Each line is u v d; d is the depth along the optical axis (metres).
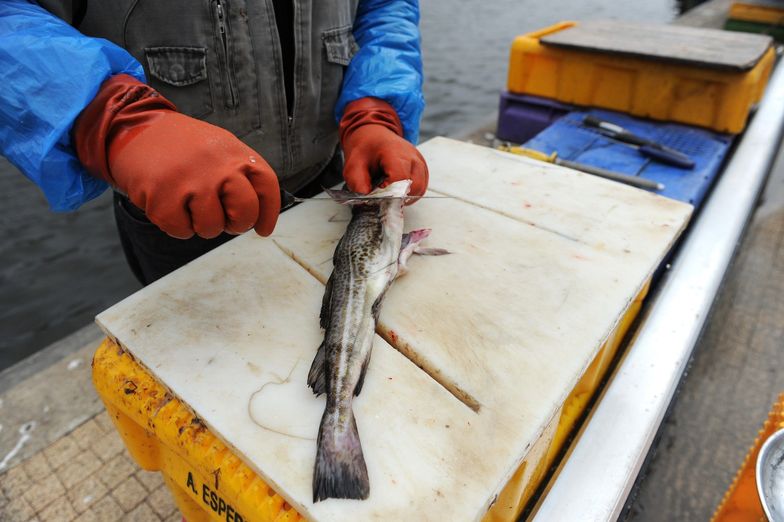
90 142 1.15
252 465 0.99
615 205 1.76
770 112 3.46
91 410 2.55
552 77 3.77
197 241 1.95
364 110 1.81
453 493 0.93
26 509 2.14
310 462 0.99
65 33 1.15
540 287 1.39
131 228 1.96
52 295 4.65
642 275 1.44
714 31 3.83
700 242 2.12
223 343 1.23
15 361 4.07
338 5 1.83
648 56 3.21
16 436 2.43
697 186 2.67
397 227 1.50
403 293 1.37
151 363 1.18
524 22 12.33
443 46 10.74
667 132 3.29
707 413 2.71
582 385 1.57
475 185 1.90
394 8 2.04
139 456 1.36
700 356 3.02
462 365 1.17
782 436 1.21
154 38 1.52
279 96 1.78
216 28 1.56
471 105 8.24
